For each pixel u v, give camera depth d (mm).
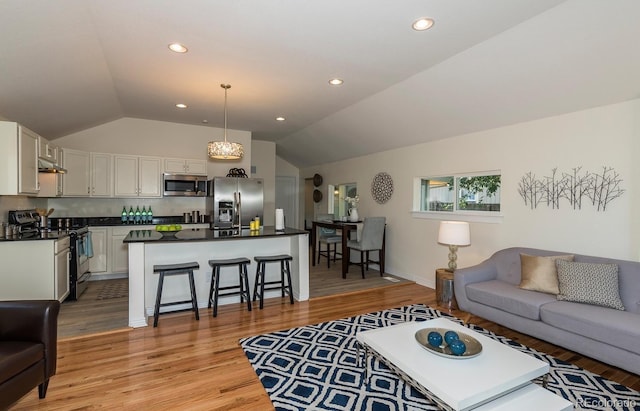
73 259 3953
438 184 4918
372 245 5441
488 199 4168
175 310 3611
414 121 4488
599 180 2994
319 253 6688
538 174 3482
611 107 2906
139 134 5457
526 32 2535
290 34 2611
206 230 4320
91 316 3463
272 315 3576
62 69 2955
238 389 2180
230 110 4898
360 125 5230
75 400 2043
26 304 2021
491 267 3482
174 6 2227
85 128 5043
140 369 2414
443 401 1584
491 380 1690
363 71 3395
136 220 5512
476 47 2844
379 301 4125
